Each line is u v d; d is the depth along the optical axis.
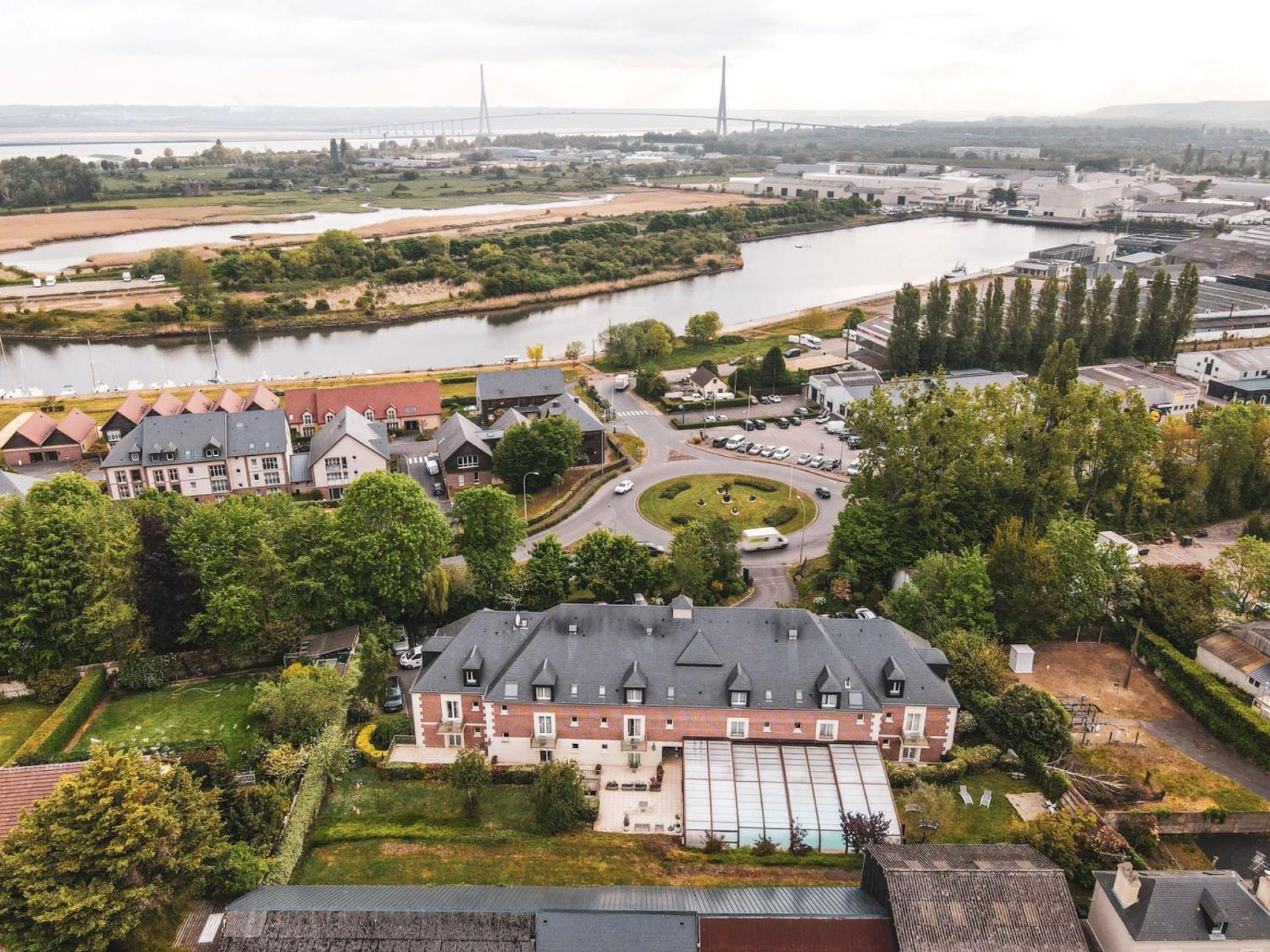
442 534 122.12
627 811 88.56
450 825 86.06
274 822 79.88
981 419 137.88
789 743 93.19
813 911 69.81
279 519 121.00
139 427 162.25
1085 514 150.12
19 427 180.38
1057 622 115.62
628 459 183.38
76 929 62.62
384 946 66.81
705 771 89.25
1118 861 77.56
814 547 148.38
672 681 93.50
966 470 133.62
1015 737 94.94
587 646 95.62
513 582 124.69
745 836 83.44
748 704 92.31
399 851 82.38
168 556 109.69
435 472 175.12
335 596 114.62
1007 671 105.94
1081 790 89.12
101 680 105.06
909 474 137.00
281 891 73.25
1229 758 96.75
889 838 82.50
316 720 93.88
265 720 99.62
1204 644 109.44
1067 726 94.81
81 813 65.88
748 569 140.75
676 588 128.12
